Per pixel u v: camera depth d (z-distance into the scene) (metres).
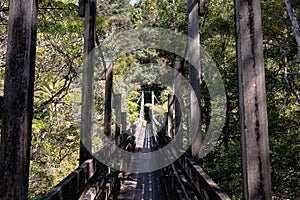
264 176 1.04
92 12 2.76
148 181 4.88
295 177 4.87
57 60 5.02
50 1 3.70
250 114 1.06
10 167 1.05
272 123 5.50
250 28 1.10
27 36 1.09
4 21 3.78
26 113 1.07
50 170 4.99
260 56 1.09
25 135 1.06
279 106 5.90
